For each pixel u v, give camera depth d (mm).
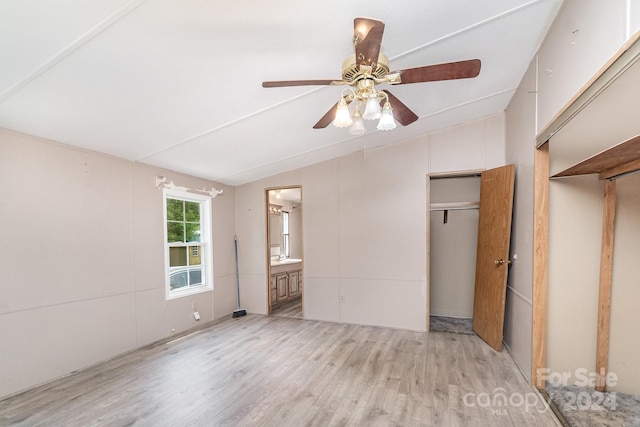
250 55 2086
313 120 3297
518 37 2377
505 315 3551
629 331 2428
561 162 2459
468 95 3291
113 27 1663
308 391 2598
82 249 3146
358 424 2141
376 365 3098
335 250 4723
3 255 2578
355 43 1494
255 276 5297
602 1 1575
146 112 2639
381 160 4488
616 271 2447
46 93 2180
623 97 1625
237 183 5316
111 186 3459
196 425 2145
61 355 2920
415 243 4293
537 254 2545
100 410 2338
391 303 4391
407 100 3256
